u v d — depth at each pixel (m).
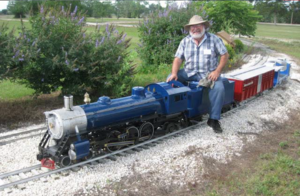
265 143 7.68
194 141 7.30
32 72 9.16
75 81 9.74
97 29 10.84
